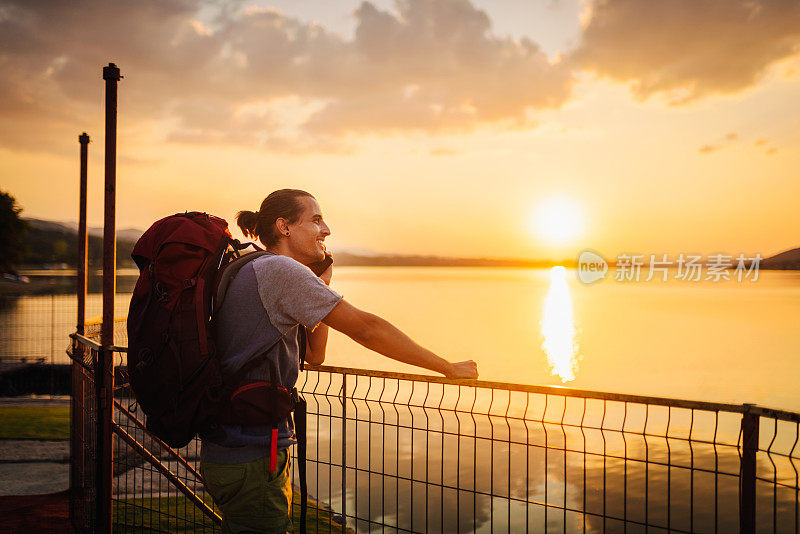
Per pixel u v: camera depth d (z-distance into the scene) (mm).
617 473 9656
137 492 5055
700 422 14094
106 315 3373
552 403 16500
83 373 4148
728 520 7742
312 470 8375
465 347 36938
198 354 1705
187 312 1729
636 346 38750
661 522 7531
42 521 4492
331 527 4633
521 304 79875
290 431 1932
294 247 2045
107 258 3357
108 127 3275
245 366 1754
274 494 1827
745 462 1823
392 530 6367
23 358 14398
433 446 10414
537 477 9266
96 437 3447
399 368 26375
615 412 15477
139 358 1738
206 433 1781
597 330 48844
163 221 1887
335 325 1766
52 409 9711
